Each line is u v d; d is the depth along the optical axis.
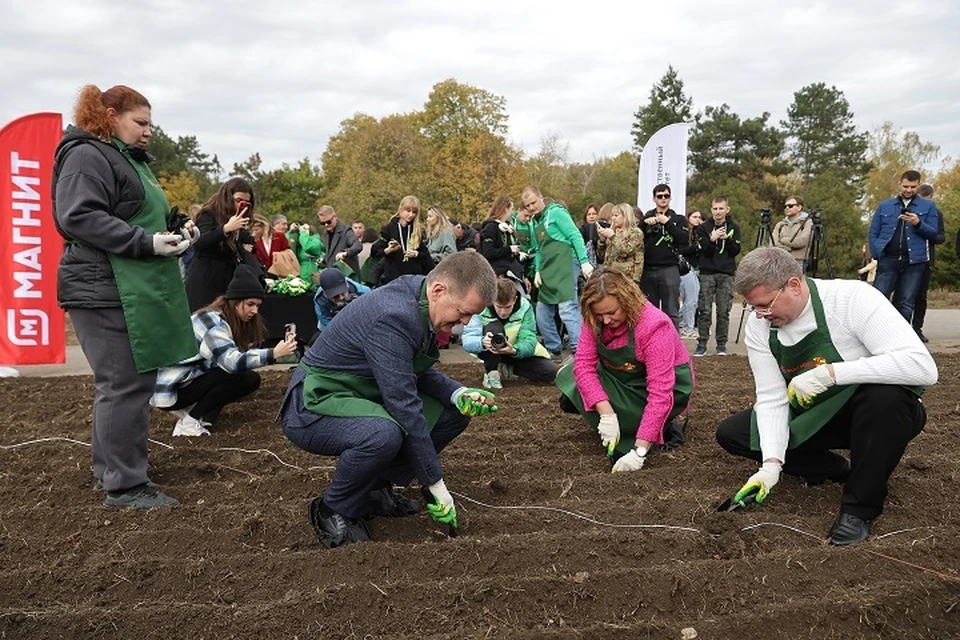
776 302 3.26
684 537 3.33
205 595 2.97
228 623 2.73
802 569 3.02
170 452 4.79
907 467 4.28
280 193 41.12
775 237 9.45
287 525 3.58
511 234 8.53
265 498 4.04
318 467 4.46
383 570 3.08
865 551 3.11
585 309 4.36
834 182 33.94
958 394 6.32
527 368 6.89
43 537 3.52
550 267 8.27
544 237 8.28
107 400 3.75
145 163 3.88
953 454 4.65
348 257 10.60
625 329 4.41
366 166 41.09
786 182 43.41
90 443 5.05
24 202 7.11
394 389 3.14
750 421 3.87
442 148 44.75
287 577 3.07
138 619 2.75
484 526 3.60
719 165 42.25
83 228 3.46
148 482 3.90
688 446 4.86
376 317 3.17
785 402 3.65
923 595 2.84
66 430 5.43
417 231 8.73
